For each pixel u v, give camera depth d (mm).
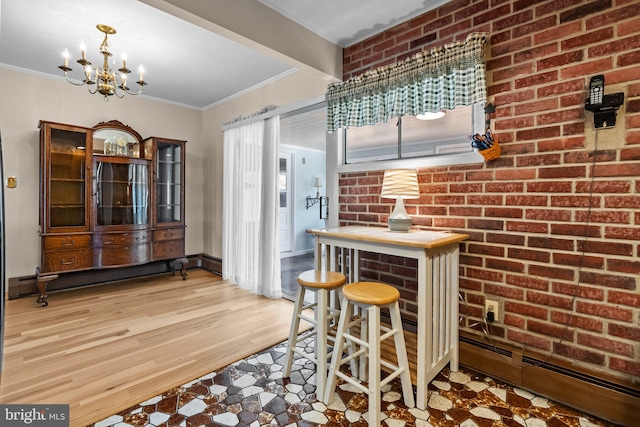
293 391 1792
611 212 1549
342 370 2043
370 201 2574
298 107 3215
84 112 3758
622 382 1522
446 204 2129
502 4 1873
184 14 1820
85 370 1986
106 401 1686
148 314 2947
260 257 3588
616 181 1533
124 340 2410
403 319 2355
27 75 3391
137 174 3920
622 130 1514
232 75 3475
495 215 1917
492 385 1852
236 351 2252
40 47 2840
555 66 1695
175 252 4164
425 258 1650
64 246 3303
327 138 2871
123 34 2598
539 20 1745
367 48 2557
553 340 1727
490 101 1922
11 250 3334
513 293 1858
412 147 2342
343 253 2379
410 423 1538
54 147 3312
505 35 1860
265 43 2154
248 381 1885
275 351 2264
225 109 4348
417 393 1644
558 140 1690
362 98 2420
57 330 2574
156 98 4297
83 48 2277
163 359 2131
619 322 1537
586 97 1599
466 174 2037
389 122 2471
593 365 1609
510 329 1873
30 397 1712
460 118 2100
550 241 1727
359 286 1750
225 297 3486
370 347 1517
